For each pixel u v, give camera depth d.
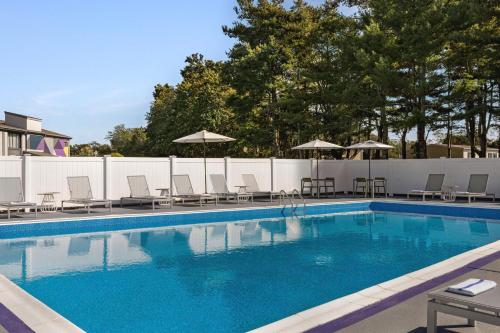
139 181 15.14
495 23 22.02
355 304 4.42
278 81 29.12
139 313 4.88
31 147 39.81
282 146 34.62
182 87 40.44
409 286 5.07
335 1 30.66
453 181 18.55
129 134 73.75
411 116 23.08
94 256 8.23
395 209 16.41
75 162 14.45
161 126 44.28
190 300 5.38
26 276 6.65
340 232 11.38
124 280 6.41
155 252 8.63
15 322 4.04
